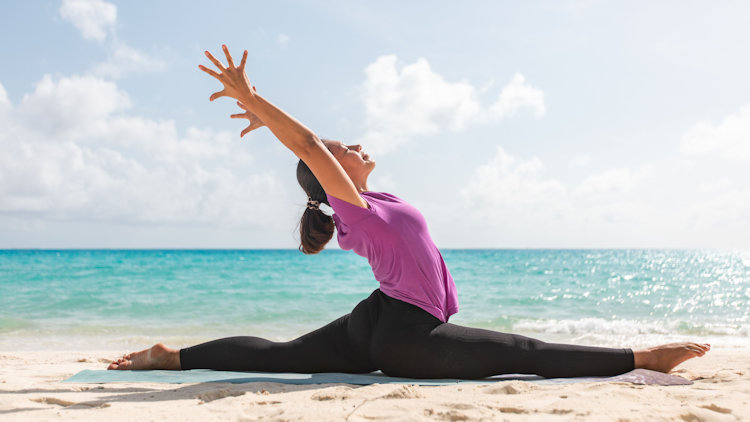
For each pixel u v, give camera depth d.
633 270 36.22
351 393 2.60
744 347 7.25
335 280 24.58
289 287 20.41
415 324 3.00
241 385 2.94
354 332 3.22
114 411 2.35
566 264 48.72
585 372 3.08
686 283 22.30
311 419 2.12
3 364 4.78
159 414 2.28
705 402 2.39
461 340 2.99
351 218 2.98
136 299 15.30
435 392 2.64
